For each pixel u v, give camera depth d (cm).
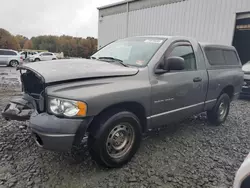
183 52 355
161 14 1267
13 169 260
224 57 466
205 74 390
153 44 336
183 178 262
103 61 325
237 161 310
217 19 995
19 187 229
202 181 258
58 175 254
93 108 232
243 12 901
